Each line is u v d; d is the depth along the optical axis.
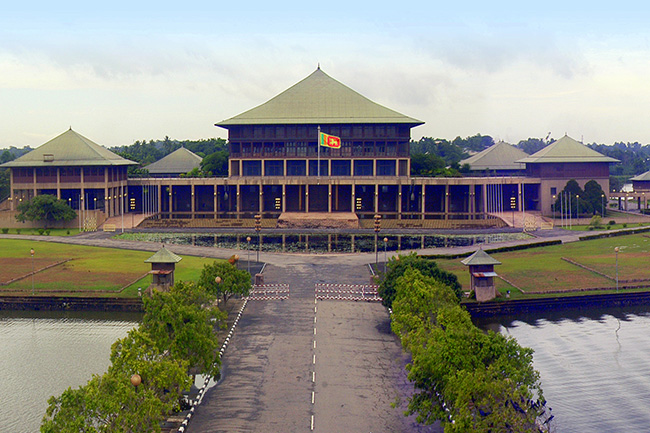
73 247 175.88
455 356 64.44
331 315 107.25
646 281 129.12
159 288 116.44
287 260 156.88
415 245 184.62
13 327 105.56
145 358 73.00
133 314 113.69
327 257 161.38
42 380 82.19
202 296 87.19
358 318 105.50
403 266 109.00
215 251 170.00
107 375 60.94
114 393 58.66
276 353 88.62
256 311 109.50
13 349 93.75
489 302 114.44
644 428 70.81
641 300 121.50
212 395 75.12
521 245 172.00
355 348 90.69
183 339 74.44
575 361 90.50
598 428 70.94
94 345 95.56
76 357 90.25
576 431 70.31
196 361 75.62
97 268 143.12
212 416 69.81
